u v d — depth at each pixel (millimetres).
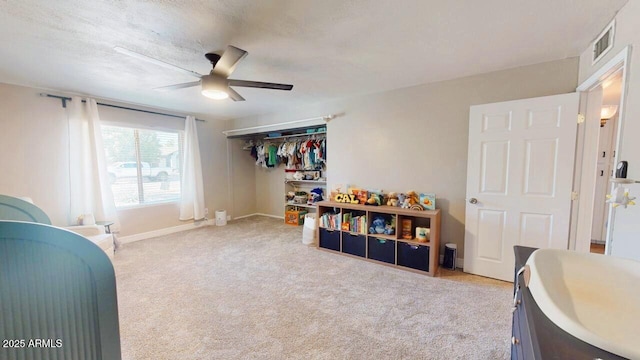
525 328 810
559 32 1935
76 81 3010
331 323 1983
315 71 2736
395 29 1887
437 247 2955
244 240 4137
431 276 2791
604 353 612
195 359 1628
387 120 3479
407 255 2953
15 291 708
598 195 3611
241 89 3377
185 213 4734
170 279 2746
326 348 1718
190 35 1953
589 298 945
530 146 2453
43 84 3115
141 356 1650
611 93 3025
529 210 2490
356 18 1736
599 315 867
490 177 2666
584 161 2320
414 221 3289
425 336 1827
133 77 2879
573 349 628
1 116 3033
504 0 1545
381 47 2180
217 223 5141
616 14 1676
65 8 1596
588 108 2287
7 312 704
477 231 2777
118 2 1539
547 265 1025
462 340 1783
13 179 3125
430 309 2162
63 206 3463
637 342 753
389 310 2150
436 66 2604
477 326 1934
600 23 1803
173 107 4383
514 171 2539
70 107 3449
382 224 3217
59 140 3416
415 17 1728
